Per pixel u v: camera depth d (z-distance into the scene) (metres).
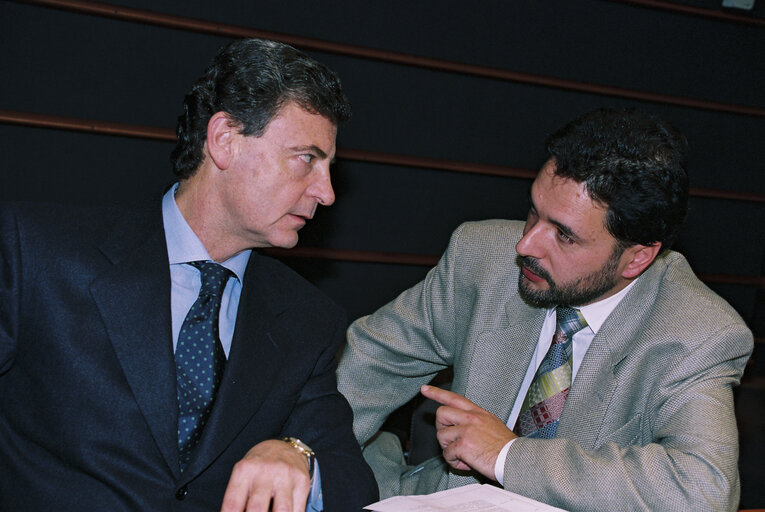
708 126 3.64
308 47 2.91
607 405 1.38
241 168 1.13
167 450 1.11
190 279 1.22
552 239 1.31
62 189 2.65
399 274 3.22
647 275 1.46
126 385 1.10
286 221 1.18
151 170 2.77
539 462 1.20
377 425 1.69
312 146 1.13
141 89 2.71
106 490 1.07
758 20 3.56
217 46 2.79
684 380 1.32
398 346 1.65
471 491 1.18
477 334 1.56
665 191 1.25
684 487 1.14
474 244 1.64
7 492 1.08
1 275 1.10
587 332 1.47
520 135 3.34
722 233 3.72
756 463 3.13
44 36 2.54
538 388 1.50
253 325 1.25
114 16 2.60
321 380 1.34
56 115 2.60
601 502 1.15
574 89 3.36
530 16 3.25
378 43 3.05
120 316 1.11
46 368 1.09
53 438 1.08
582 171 1.24
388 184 3.13
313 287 1.40
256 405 1.20
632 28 3.43
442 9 3.11
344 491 1.17
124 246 1.16
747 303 3.80
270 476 1.03
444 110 3.19
